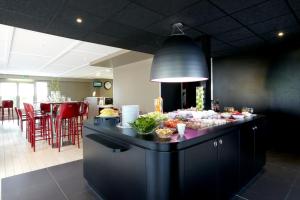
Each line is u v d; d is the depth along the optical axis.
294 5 2.37
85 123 2.55
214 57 5.40
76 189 2.51
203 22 2.90
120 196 1.87
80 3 2.24
